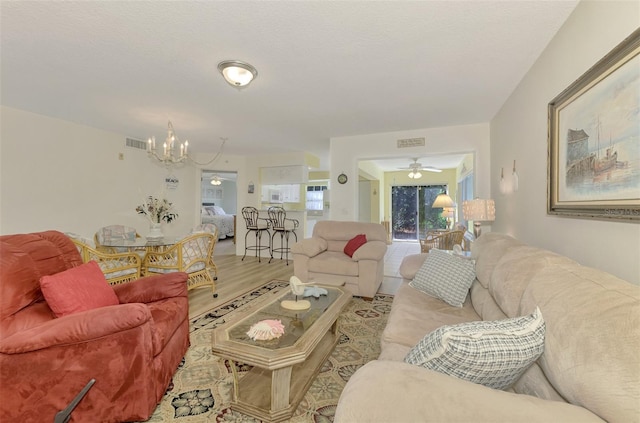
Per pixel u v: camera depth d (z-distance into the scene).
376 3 1.61
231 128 4.25
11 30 1.88
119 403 1.39
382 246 3.70
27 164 3.52
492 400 0.70
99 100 3.12
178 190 5.72
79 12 1.70
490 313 1.58
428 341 0.92
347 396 0.77
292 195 7.68
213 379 1.83
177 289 2.08
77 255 1.99
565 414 0.66
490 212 3.09
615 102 1.29
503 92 2.86
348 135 4.62
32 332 1.29
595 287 0.92
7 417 1.26
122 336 1.40
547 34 1.91
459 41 1.99
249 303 3.24
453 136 4.05
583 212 1.55
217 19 1.76
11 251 1.49
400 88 2.78
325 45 2.05
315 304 2.14
